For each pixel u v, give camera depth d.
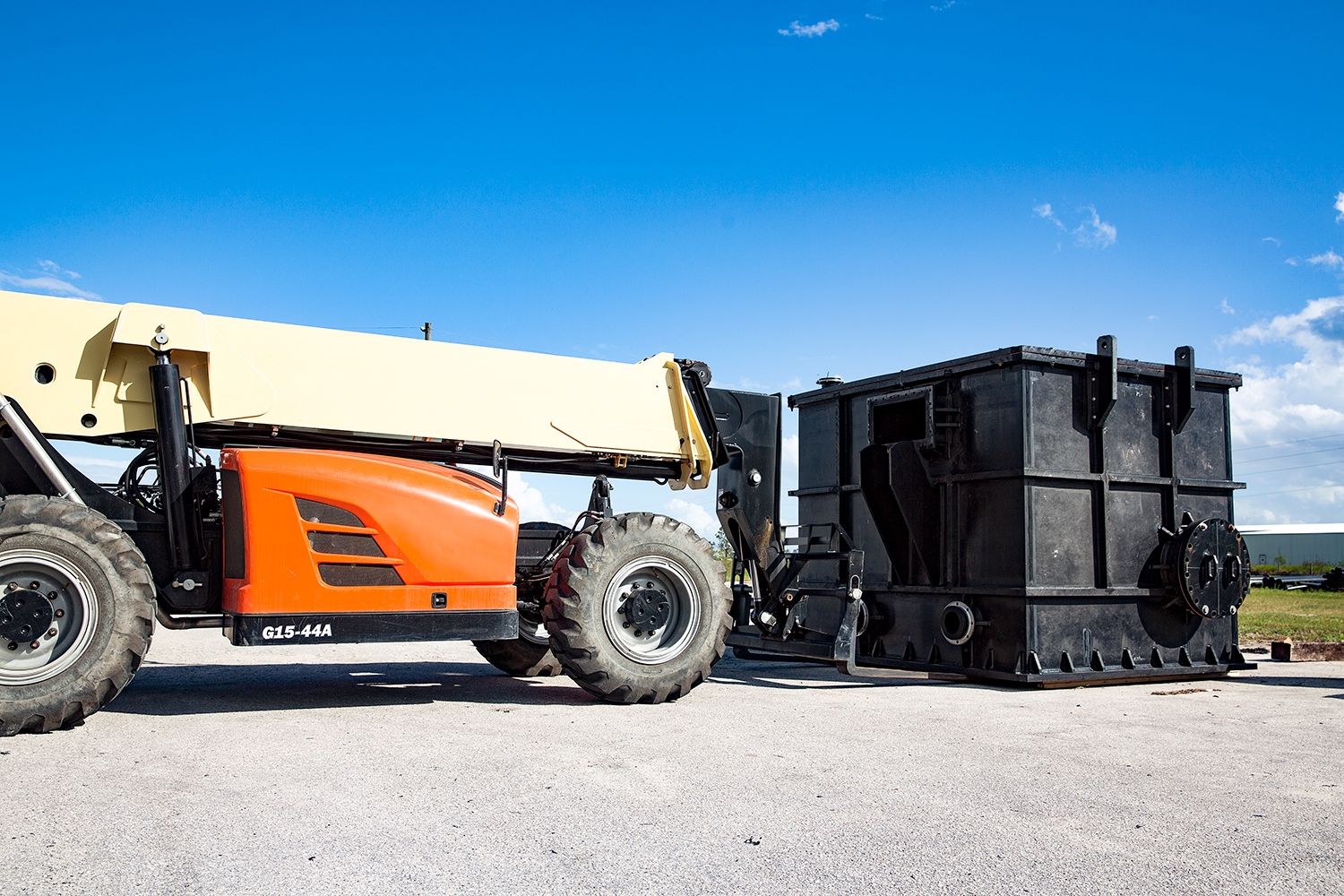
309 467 5.34
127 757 4.16
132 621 4.88
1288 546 62.31
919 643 7.88
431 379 6.03
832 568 8.84
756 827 3.22
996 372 7.38
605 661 5.79
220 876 2.70
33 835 3.04
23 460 5.13
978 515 7.48
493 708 5.71
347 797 3.54
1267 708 6.01
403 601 5.49
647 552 6.00
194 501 5.41
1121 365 7.50
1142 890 2.69
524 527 7.05
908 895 2.63
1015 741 4.77
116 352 5.34
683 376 7.00
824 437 9.02
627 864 2.85
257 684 6.75
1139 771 4.12
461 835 3.10
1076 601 7.22
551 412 6.36
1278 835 3.19
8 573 4.72
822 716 5.50
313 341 5.76
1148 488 7.66
